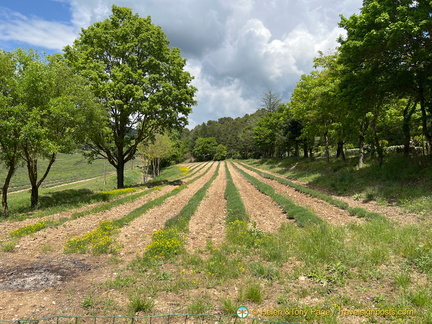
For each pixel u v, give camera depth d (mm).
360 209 11250
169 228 10117
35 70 14438
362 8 15203
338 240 7684
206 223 11641
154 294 5301
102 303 4980
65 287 5691
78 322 4332
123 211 14672
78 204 16734
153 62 25594
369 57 14727
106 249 8102
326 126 26406
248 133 74438
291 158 49406
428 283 5156
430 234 7406
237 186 25609
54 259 7523
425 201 10836
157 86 26188
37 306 4867
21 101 14852
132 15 26594
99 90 22141
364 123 20969
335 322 4125
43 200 22156
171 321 4383
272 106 54250
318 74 25703
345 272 5895
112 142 27312
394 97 17141
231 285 5672
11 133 14461
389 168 16578
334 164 27312
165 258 7301
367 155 26438
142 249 8305
